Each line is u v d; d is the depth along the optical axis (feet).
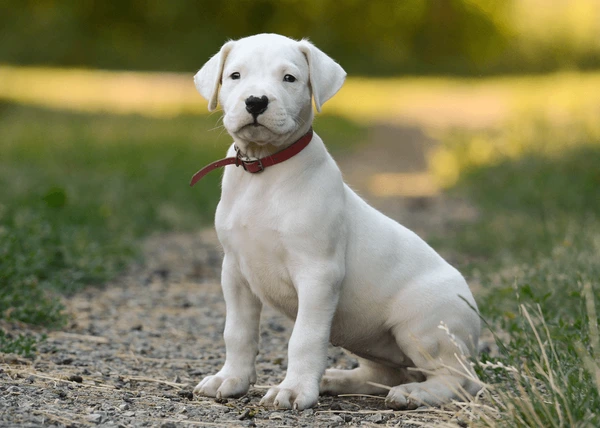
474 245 42.29
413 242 21.06
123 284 35.81
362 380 21.94
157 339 27.25
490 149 68.64
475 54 218.79
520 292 25.57
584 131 63.98
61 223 40.32
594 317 19.83
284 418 18.37
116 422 17.28
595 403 16.53
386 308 20.47
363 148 95.40
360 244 20.17
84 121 103.50
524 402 16.49
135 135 88.12
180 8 189.37
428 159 83.76
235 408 19.20
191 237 47.55
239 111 18.74
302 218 18.94
